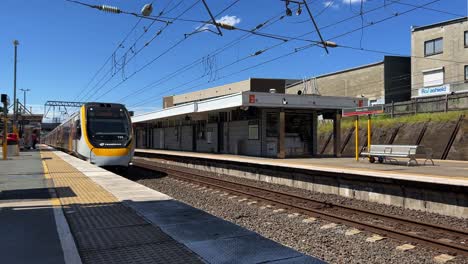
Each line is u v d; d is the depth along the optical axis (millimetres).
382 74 44094
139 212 7891
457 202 10797
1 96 24594
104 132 20406
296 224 9977
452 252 7402
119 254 5293
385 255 7387
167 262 4961
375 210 11961
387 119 30453
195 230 6473
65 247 5504
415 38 42438
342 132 33562
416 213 11367
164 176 21250
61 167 18484
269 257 5094
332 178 15195
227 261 4953
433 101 29188
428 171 13969
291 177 17547
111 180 13383
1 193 10453
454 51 39062
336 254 7477
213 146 31688
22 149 41781
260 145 24938
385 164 17656
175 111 33406
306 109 25859
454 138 23453
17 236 6094
